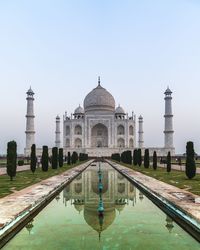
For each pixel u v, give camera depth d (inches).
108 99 4699.8
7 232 450.3
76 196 882.8
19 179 1237.7
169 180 1152.8
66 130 4589.1
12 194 792.9
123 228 506.0
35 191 850.1
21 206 609.0
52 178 1270.9
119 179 1382.9
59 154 2123.5
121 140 4522.6
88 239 444.5
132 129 4547.2
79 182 1256.2
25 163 2800.2
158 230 492.4
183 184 1009.5
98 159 3909.9
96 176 1524.4
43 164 1721.2
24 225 532.7
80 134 4544.8
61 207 706.8
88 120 4485.7
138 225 524.1
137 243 426.0
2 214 534.3
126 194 918.4
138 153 2229.3
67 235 467.8
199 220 476.1
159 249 401.4
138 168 1950.1
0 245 421.7
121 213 628.1
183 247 409.7
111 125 4473.4
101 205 609.3
